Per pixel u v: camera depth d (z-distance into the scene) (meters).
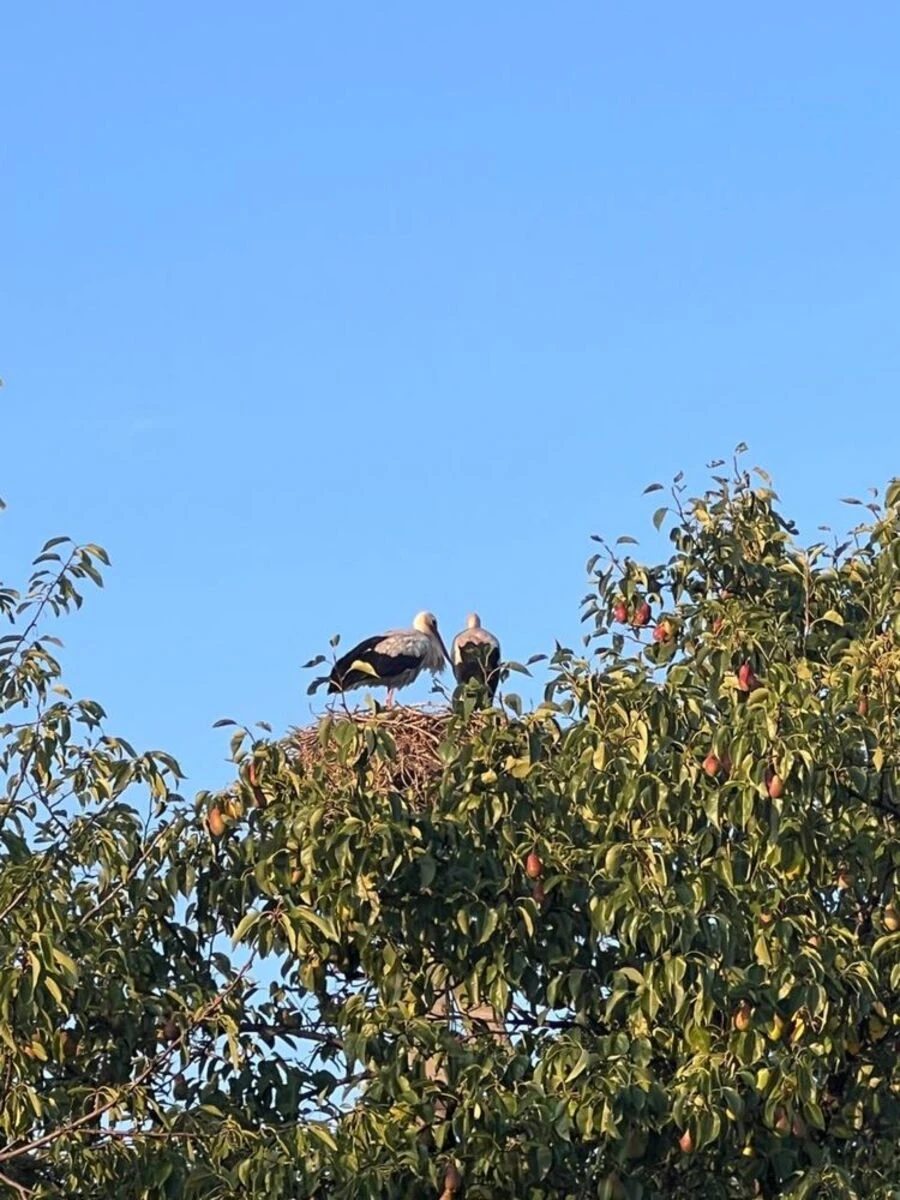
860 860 11.95
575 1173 11.27
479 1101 10.77
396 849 11.41
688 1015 11.10
